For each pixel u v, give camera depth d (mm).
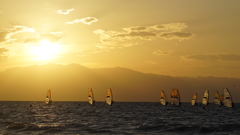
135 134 34938
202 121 54562
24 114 72188
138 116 67750
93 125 44406
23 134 34469
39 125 42469
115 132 36500
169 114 77938
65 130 37750
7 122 47219
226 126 41531
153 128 40281
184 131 37688
